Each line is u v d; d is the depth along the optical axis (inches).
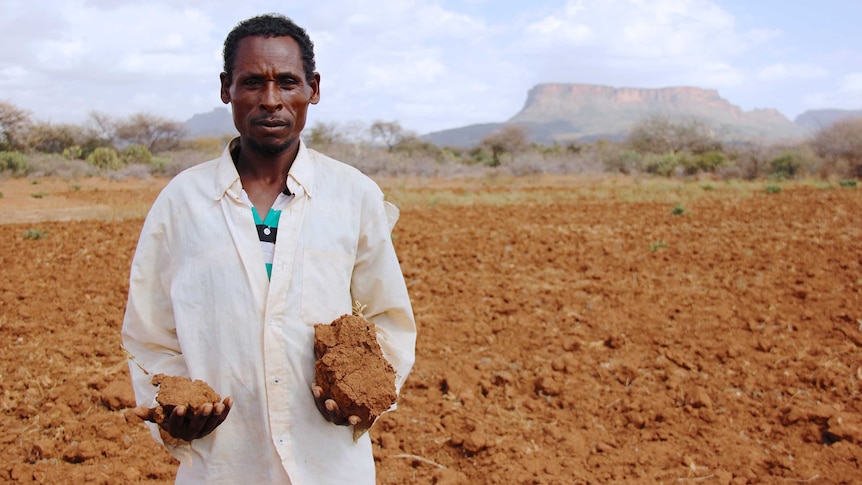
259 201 80.5
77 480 157.6
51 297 322.3
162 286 82.4
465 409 201.8
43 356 239.0
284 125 78.7
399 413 198.8
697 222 573.0
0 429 184.9
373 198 85.0
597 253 432.8
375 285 85.4
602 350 249.3
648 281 351.6
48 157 1396.4
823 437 182.1
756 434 184.5
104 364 233.6
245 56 78.0
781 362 232.2
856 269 364.5
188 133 2438.5
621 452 175.8
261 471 77.9
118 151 2052.2
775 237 477.7
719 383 215.9
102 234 516.4
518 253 435.8
